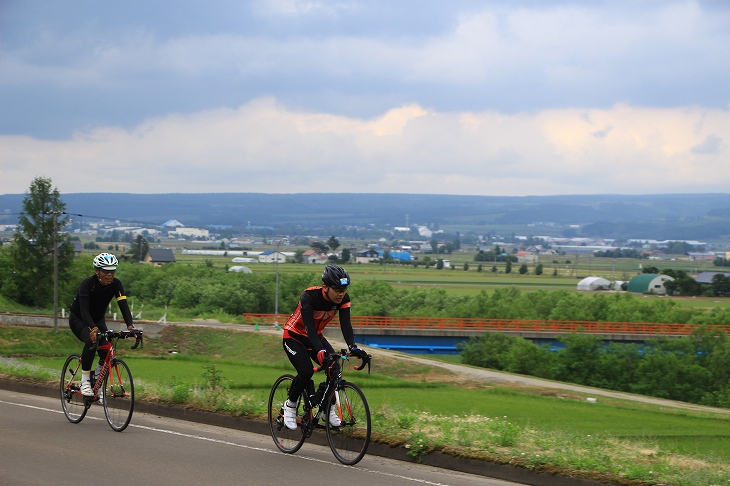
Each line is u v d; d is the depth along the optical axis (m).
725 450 21.64
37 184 77.06
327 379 8.79
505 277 187.12
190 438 9.88
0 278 76.62
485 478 8.18
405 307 92.50
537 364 59.38
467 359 63.12
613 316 81.75
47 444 9.35
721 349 59.41
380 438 9.10
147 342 53.97
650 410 37.56
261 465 8.39
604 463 8.03
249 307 93.31
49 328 52.81
